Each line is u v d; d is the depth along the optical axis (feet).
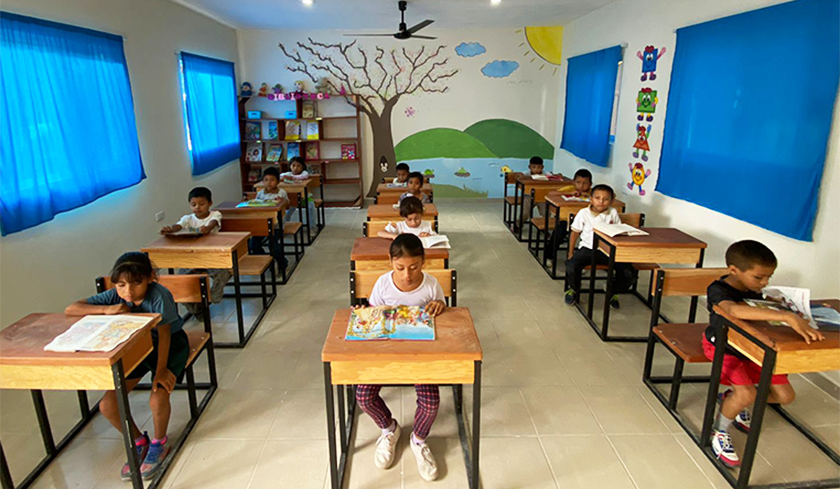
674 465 7.21
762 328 6.31
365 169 25.66
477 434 6.28
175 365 7.39
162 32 16.25
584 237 12.69
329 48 24.06
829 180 8.82
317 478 6.97
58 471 7.10
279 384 9.27
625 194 17.13
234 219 12.95
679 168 13.42
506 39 24.17
